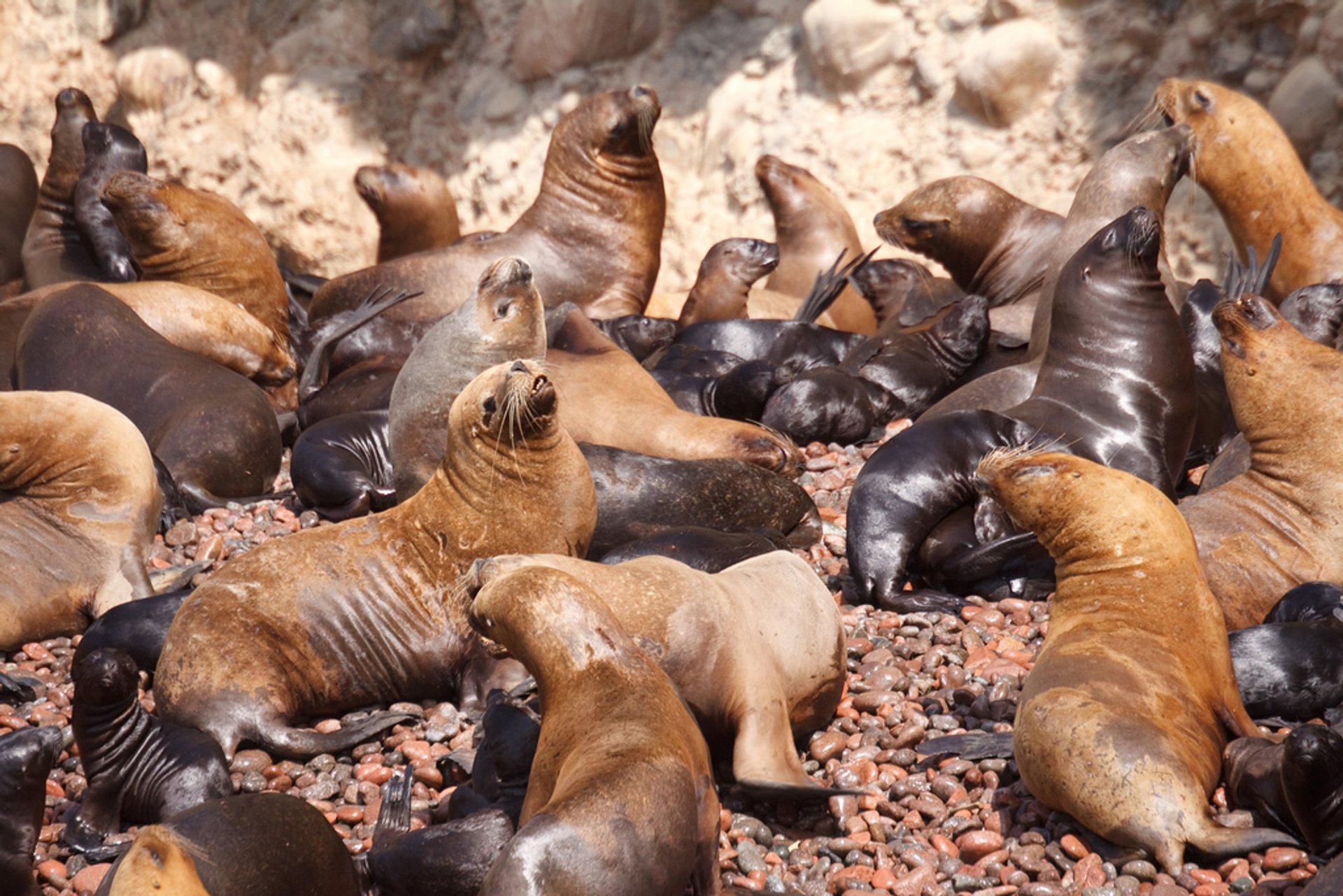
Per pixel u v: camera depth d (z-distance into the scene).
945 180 45.88
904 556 27.59
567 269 46.47
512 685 23.44
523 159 67.00
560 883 14.66
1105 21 54.91
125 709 21.00
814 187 55.31
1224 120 41.94
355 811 21.16
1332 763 16.92
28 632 28.33
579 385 35.38
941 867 18.72
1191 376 30.80
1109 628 20.08
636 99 45.31
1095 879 17.83
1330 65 49.47
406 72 70.00
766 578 22.17
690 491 30.42
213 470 35.22
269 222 71.94
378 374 41.00
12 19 76.88
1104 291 30.53
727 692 20.28
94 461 29.22
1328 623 21.70
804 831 20.12
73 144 52.19
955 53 57.78
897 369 39.62
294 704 23.69
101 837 20.91
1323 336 33.44
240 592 23.77
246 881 16.28
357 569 24.22
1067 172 55.88
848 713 22.97
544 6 65.12
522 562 19.36
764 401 37.56
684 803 15.82
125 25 75.56
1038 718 19.00
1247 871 17.39
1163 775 17.83
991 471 21.69
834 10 58.91
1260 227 42.38
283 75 71.38
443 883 17.39
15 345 41.16
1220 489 26.41
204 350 41.56
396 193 54.38
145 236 44.34
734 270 47.72
